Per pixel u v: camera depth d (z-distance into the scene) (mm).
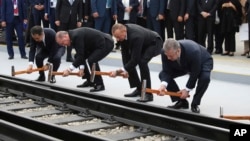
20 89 14930
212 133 9414
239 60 22312
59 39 14562
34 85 14562
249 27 22188
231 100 15406
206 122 10547
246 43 23391
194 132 9758
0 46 30406
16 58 26250
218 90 17281
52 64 16719
